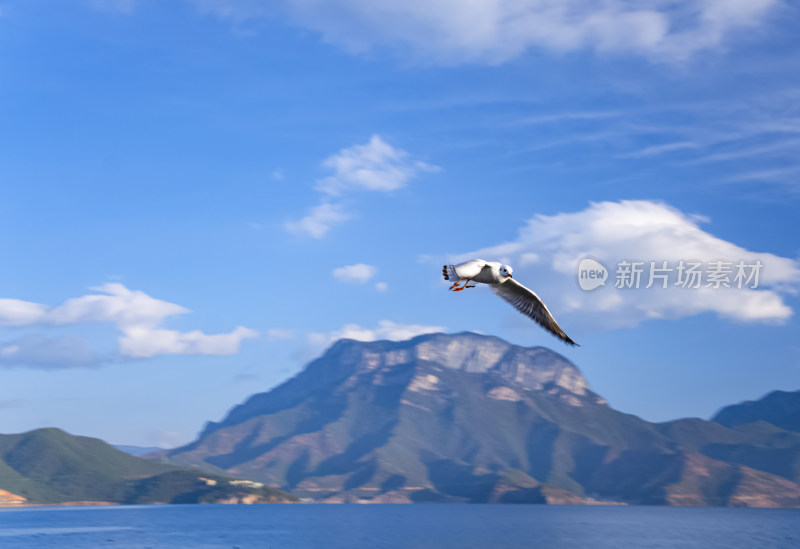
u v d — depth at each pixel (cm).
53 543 18250
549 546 18125
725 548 18150
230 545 17662
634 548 17750
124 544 17912
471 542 19162
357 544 18250
